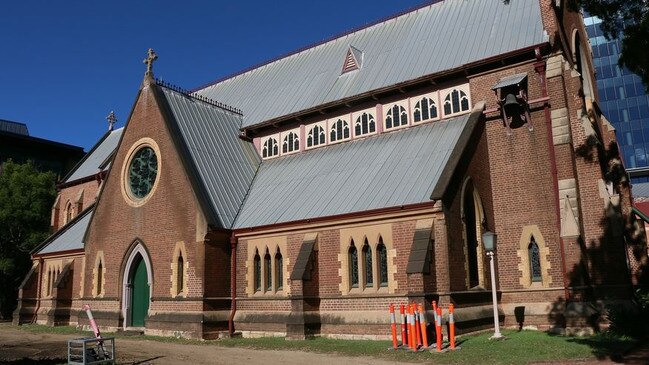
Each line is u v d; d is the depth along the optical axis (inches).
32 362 692.7
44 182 1851.6
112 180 1198.3
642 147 3922.2
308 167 1127.0
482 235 846.5
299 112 1198.9
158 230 1069.1
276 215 997.2
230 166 1166.3
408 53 1181.1
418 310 725.9
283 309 943.7
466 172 882.8
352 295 864.3
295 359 678.5
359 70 1234.6
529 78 954.1
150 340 943.0
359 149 1091.3
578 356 606.2
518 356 618.5
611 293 864.9
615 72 4072.3
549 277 870.4
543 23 985.5
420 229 805.2
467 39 1099.3
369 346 749.3
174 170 1063.6
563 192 875.4
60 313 1320.1
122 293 1118.4
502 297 908.0
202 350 794.2
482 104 981.2
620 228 872.9
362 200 904.9
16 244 1743.4
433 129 1021.2
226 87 1611.7
